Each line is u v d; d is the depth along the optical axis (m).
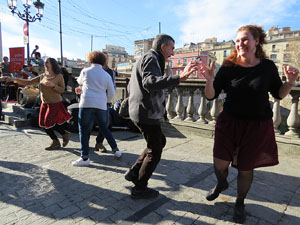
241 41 1.76
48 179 2.74
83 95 3.08
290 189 2.62
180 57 60.84
